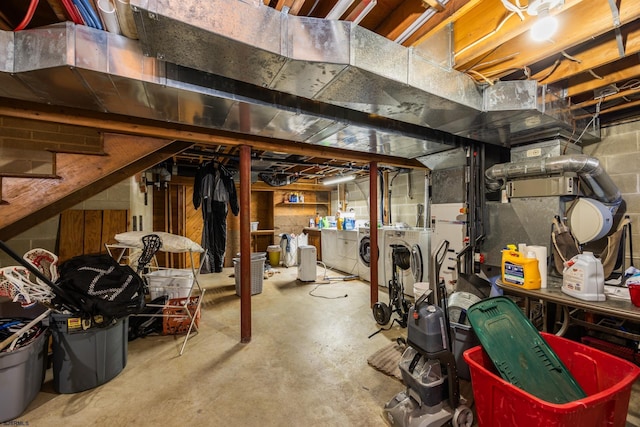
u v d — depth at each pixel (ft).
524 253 7.26
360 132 8.51
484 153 10.80
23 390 6.04
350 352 8.71
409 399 5.69
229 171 18.30
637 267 9.04
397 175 18.25
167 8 3.79
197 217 21.33
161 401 6.44
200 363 8.07
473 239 10.67
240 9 4.31
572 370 5.56
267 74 5.28
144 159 9.98
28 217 9.41
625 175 9.36
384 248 15.97
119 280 7.09
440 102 6.54
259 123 7.64
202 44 4.38
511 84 6.99
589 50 6.31
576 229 8.36
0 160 7.95
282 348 8.98
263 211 25.62
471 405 6.19
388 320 10.55
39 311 8.22
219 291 15.51
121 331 7.66
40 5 5.54
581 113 8.67
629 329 7.86
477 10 5.81
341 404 6.35
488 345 5.25
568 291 6.39
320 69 5.09
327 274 19.63
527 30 5.10
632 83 7.14
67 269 6.84
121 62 5.01
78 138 8.66
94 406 6.27
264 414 6.04
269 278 18.62
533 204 9.21
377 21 5.91
